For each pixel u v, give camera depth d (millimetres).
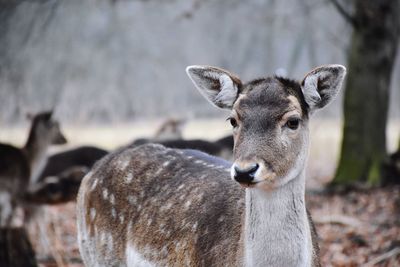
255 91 5930
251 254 5891
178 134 19156
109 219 7598
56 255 12258
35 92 23578
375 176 15523
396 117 33969
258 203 5844
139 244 7121
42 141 15562
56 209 16188
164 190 7141
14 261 10672
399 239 11141
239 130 5789
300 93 6043
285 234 5836
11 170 14406
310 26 25078
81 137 27594
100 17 26656
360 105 15680
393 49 15609
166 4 24266
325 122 29672
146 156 7637
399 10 15578
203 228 6492
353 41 15805
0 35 17328
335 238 11812
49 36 22594
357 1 15391
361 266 10328
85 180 8148
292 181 5852
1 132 25219
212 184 6797
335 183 15781
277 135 5695
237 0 24531
